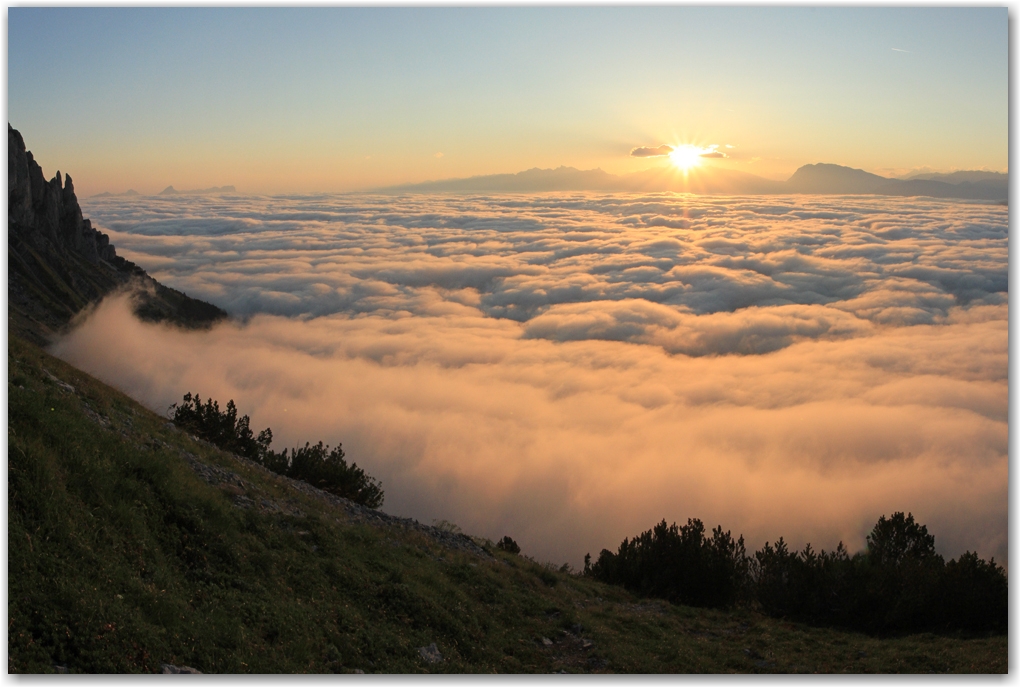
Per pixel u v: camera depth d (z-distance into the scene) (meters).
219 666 7.09
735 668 11.13
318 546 11.21
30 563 6.74
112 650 6.40
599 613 13.35
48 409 9.73
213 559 9.07
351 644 8.77
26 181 85.62
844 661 11.54
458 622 10.65
